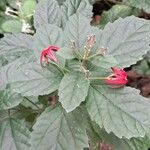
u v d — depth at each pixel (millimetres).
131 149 445
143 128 356
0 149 423
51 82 373
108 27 400
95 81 375
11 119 437
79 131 388
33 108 483
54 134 385
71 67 373
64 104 345
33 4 639
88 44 371
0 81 426
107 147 593
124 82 368
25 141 424
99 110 365
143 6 677
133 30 396
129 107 363
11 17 689
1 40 496
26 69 378
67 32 398
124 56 386
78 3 522
